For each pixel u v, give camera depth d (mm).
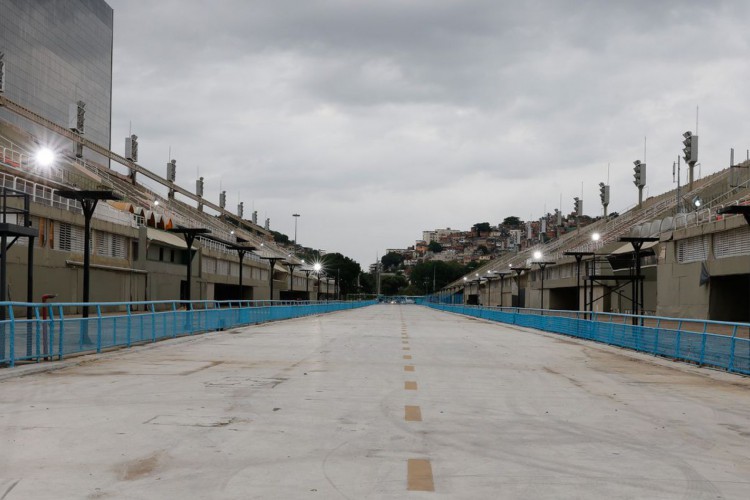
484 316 60531
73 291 40438
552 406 10016
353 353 18672
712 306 42844
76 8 155625
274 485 5578
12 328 12719
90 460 6316
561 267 73938
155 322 20641
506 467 6293
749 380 14016
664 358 19078
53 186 41438
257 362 15766
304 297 128375
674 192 78250
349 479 5793
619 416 9266
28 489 5371
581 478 5945
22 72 134250
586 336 27781
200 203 123125
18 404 9398
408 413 9109
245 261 81625
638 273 32781
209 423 8188
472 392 11328
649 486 5730
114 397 10109
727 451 7180
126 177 91250
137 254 51000
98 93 167000
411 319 52562
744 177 61031
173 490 5402
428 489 5516
